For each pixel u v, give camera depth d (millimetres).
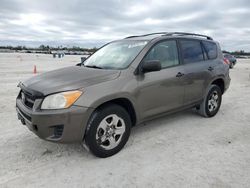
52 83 3201
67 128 2938
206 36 5348
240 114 5566
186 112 5594
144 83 3631
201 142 3887
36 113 2928
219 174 2918
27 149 3561
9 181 2746
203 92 4867
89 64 4219
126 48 4125
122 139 3488
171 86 4066
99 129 3199
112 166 3109
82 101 2979
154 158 3328
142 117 3736
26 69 17422
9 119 4930
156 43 4012
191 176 2873
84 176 2873
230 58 24672
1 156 3330
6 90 8133
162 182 2754
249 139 4035
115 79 3352
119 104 3604
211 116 5246
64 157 3338
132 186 2682
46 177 2840
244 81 12625
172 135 4172
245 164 3168
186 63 4465
